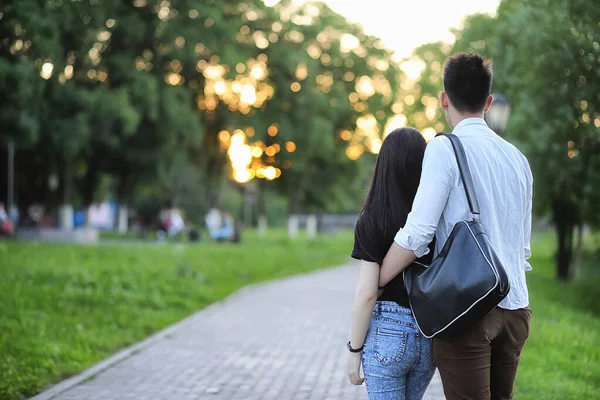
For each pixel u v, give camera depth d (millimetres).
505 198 3217
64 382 7707
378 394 3285
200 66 41875
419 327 3084
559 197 19547
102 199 58938
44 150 34750
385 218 3270
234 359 9367
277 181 51375
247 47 44656
